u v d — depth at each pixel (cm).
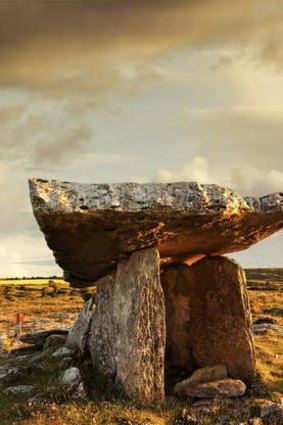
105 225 1257
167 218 1261
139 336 1382
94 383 1445
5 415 1210
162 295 1423
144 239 1370
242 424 1174
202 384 1439
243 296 1669
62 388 1338
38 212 1168
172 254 1617
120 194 1227
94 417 1192
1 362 1800
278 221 1466
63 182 1208
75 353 1702
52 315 3831
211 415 1283
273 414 1212
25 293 6397
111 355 1507
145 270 1423
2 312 4231
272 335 2208
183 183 1271
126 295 1445
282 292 4966
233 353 1628
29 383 1459
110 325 1555
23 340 2047
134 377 1360
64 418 1183
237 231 1468
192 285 1739
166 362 1711
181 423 1225
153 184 1259
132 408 1277
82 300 5306
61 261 1520
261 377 1562
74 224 1227
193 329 1705
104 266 1565
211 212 1262
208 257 1734
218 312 1681
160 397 1367
